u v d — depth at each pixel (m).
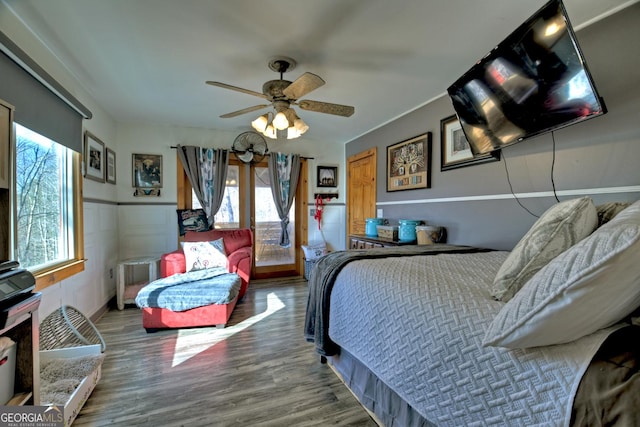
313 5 1.64
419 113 3.25
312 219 4.88
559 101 1.70
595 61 1.80
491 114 2.14
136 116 3.59
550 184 2.05
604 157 1.77
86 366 1.68
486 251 2.15
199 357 2.15
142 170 3.90
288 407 1.61
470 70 2.10
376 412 1.45
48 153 2.14
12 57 1.53
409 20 1.78
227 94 2.90
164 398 1.68
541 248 0.99
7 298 1.09
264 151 4.41
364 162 4.42
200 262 3.28
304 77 1.84
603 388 0.64
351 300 1.56
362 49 2.10
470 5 1.65
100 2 1.60
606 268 0.63
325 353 1.81
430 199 3.12
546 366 0.75
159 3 1.62
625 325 0.78
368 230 3.76
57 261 2.23
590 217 0.99
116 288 3.52
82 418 1.51
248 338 2.48
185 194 4.13
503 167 2.37
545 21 1.55
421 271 1.48
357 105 3.24
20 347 1.28
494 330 0.79
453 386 0.95
